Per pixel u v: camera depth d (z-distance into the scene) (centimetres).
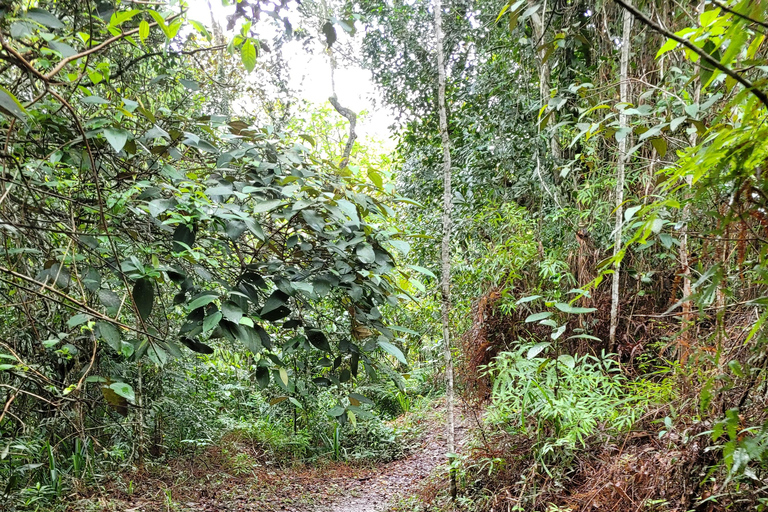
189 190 201
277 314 203
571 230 349
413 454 623
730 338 181
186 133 204
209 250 232
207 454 529
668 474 194
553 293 318
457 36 559
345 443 673
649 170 282
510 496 282
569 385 279
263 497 463
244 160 225
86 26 178
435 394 819
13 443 280
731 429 96
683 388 218
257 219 220
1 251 187
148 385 445
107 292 171
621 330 307
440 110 359
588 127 227
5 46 101
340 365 232
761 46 161
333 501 473
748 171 82
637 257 303
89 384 330
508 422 324
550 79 400
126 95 263
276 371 206
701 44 100
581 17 385
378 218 243
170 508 384
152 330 173
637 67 317
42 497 317
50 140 184
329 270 211
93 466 379
